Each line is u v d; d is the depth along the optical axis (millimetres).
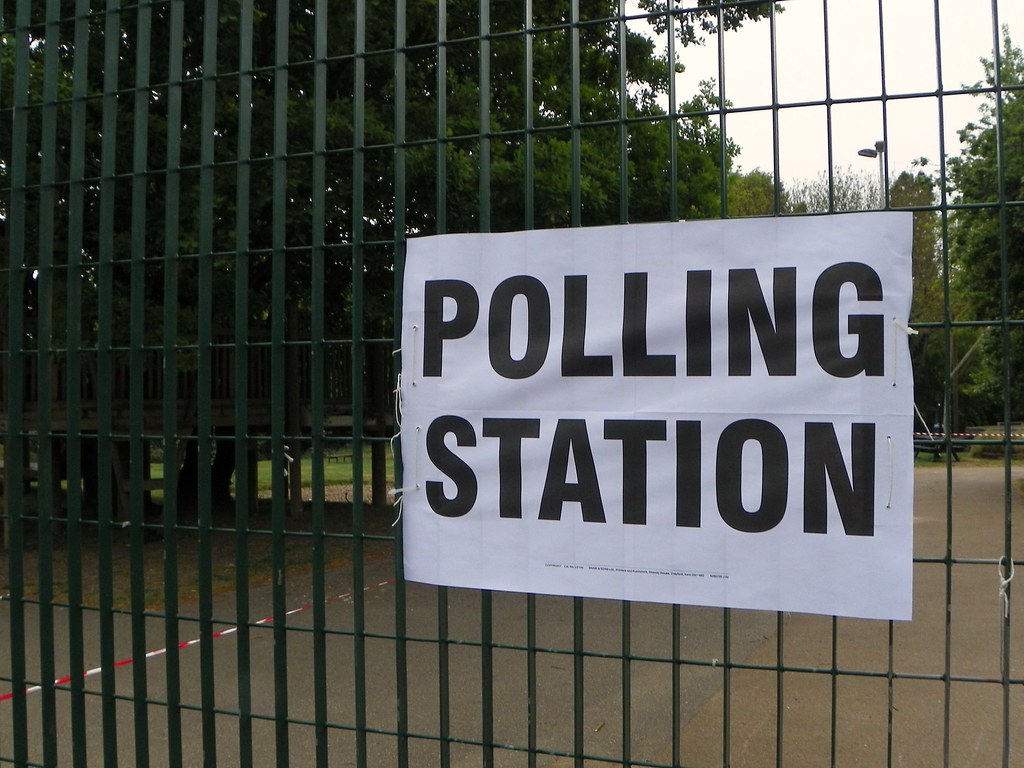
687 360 2549
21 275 3291
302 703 5371
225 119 8156
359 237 2773
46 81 3242
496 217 8609
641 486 2572
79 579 3152
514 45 8820
